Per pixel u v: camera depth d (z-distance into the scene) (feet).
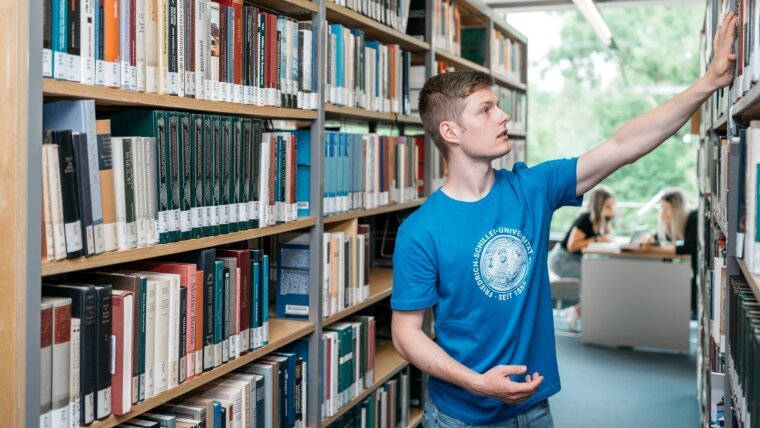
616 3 19.69
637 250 18.80
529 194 6.23
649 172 32.30
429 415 6.56
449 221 6.09
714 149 9.76
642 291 18.72
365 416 10.30
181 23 6.25
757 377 4.67
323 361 8.86
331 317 8.98
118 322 5.55
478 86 6.13
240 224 7.21
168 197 6.16
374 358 10.48
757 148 4.91
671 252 18.58
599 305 19.15
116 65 5.53
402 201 11.28
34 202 4.85
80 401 5.30
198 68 6.50
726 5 8.05
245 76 7.24
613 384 16.19
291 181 8.14
